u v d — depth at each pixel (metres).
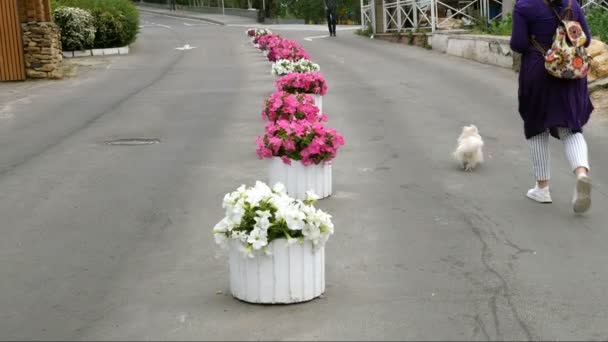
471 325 8.28
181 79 22.14
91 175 12.14
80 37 29.98
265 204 8.57
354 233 10.01
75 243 9.92
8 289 9.02
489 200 10.84
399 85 19.45
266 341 8.09
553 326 8.27
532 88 10.30
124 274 9.23
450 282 8.95
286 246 8.52
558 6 10.27
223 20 65.88
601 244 9.62
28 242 9.97
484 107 15.84
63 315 8.59
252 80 21.44
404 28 33.88
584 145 10.27
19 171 12.41
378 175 11.91
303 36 40.59
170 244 9.84
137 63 27.17
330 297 8.73
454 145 13.25
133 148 13.53
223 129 14.66
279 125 10.94
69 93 19.73
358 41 35.72
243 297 8.66
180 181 11.78
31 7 22.52
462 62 24.17
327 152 10.90
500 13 30.09
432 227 10.11
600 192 11.01
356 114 15.66
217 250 9.68
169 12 81.94
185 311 8.55
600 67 16.34
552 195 10.93
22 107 17.55
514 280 8.96
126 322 8.44
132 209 10.80
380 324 8.30
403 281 8.98
